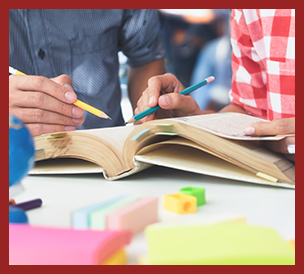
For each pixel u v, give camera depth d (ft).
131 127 2.67
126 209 1.20
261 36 3.57
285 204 1.59
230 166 2.07
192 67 7.30
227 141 1.90
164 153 2.24
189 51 7.24
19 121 1.22
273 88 3.42
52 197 1.76
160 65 5.22
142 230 1.26
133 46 4.98
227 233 0.95
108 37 4.65
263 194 1.77
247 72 3.89
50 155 2.29
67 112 2.67
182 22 7.13
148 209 1.28
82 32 4.42
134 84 5.26
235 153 1.89
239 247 0.87
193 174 2.30
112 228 1.13
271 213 1.46
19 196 1.78
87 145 2.17
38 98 2.63
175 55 7.24
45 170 2.23
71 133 2.21
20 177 1.21
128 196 1.38
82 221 1.15
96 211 1.17
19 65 4.16
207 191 1.85
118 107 4.92
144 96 2.92
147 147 2.09
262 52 3.63
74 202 1.67
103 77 4.58
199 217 1.41
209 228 0.99
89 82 4.51
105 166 2.13
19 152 1.18
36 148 2.32
